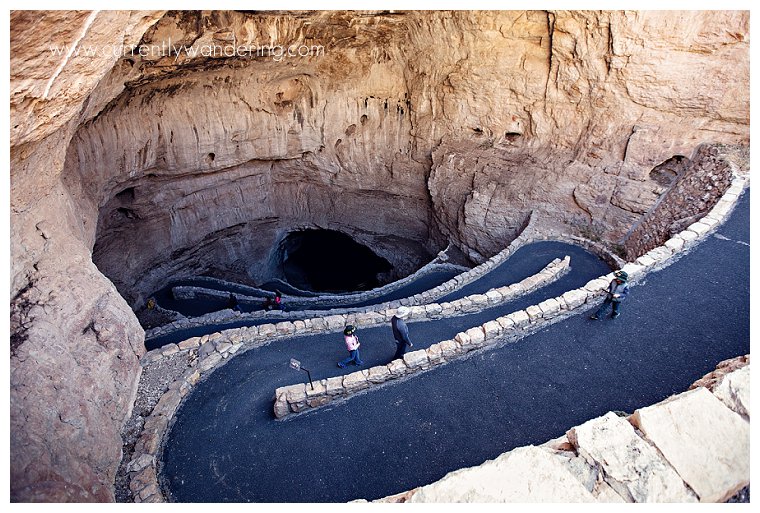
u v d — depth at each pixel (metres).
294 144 22.52
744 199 13.12
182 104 17.81
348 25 17.03
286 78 19.73
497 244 18.97
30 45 5.51
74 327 8.50
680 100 14.81
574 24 15.38
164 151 18.36
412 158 22.77
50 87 6.47
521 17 16.41
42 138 7.62
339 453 8.22
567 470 4.73
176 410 9.28
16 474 5.70
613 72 15.54
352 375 9.19
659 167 15.94
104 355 8.80
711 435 4.89
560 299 10.64
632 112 15.85
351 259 31.58
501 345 10.02
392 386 9.32
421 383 9.35
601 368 9.32
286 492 7.71
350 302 19.02
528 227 17.12
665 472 4.62
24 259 8.17
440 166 21.09
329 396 9.01
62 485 6.09
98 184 15.70
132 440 8.49
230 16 13.05
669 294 10.91
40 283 8.30
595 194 16.45
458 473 4.84
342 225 26.28
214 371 10.23
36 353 7.36
